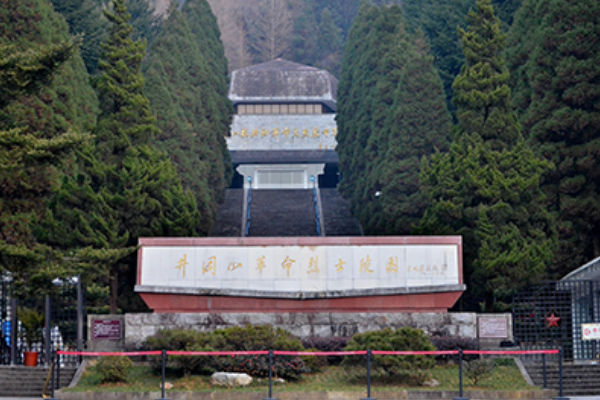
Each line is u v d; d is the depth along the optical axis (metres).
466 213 35.25
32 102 40.78
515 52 47.12
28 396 25.36
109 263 30.75
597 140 41.12
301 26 134.88
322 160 86.12
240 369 25.77
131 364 25.91
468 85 38.38
